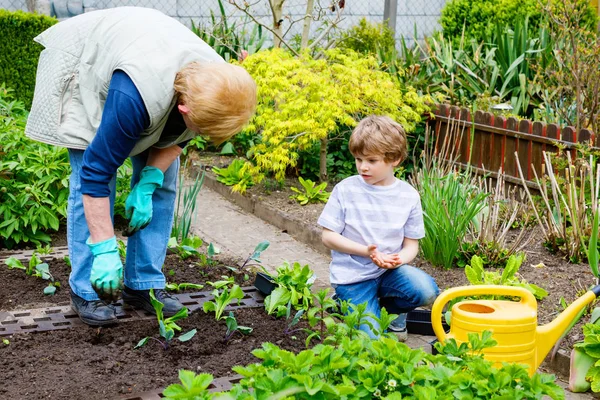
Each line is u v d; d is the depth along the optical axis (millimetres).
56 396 3107
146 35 3391
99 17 3611
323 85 6223
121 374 3330
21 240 5355
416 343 3945
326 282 4816
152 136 3439
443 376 2443
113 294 3436
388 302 3887
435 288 3750
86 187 3371
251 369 2391
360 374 2385
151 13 3590
